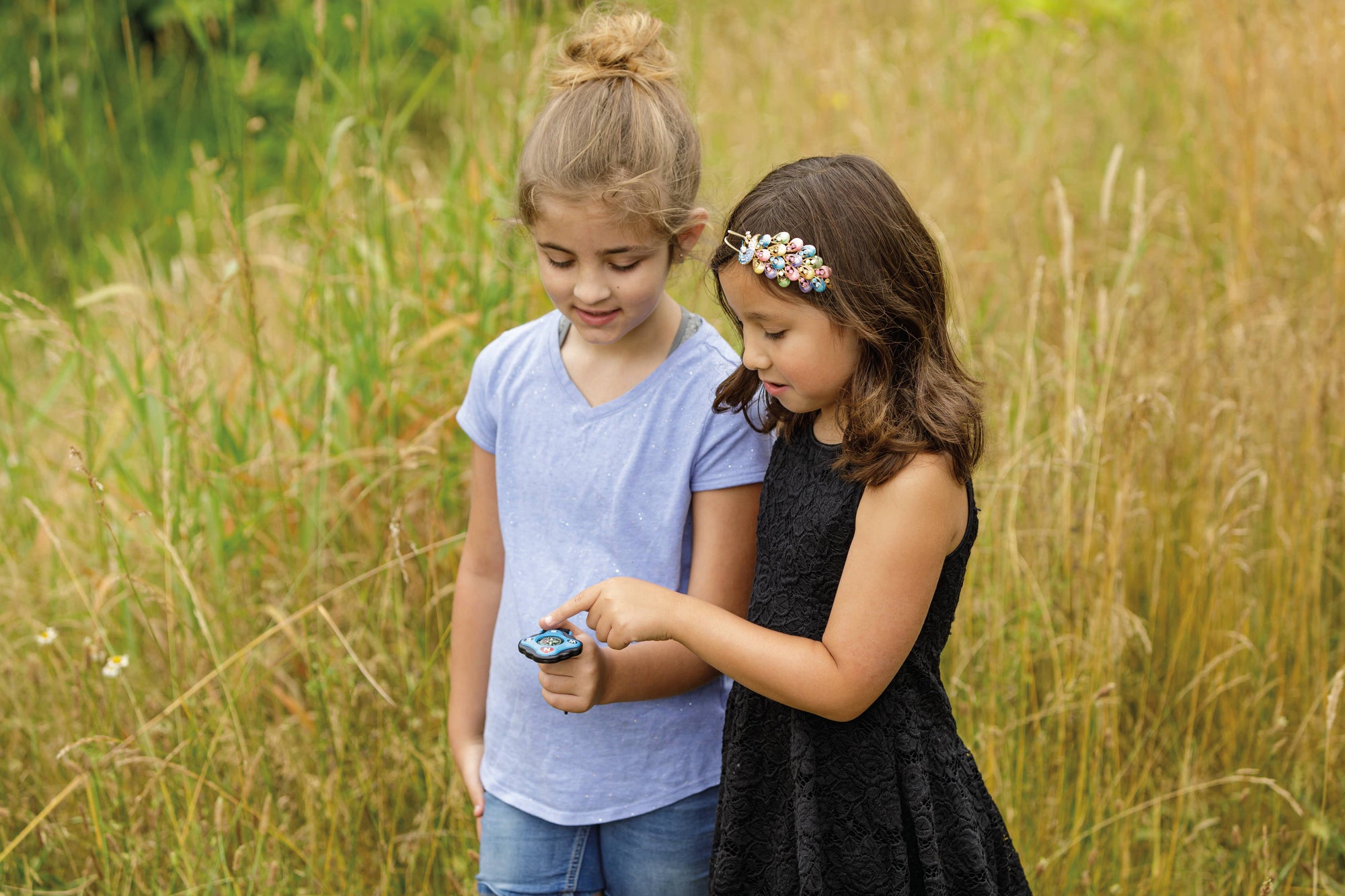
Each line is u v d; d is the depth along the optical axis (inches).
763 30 193.0
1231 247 128.3
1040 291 114.8
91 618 101.3
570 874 67.5
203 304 138.0
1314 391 100.6
